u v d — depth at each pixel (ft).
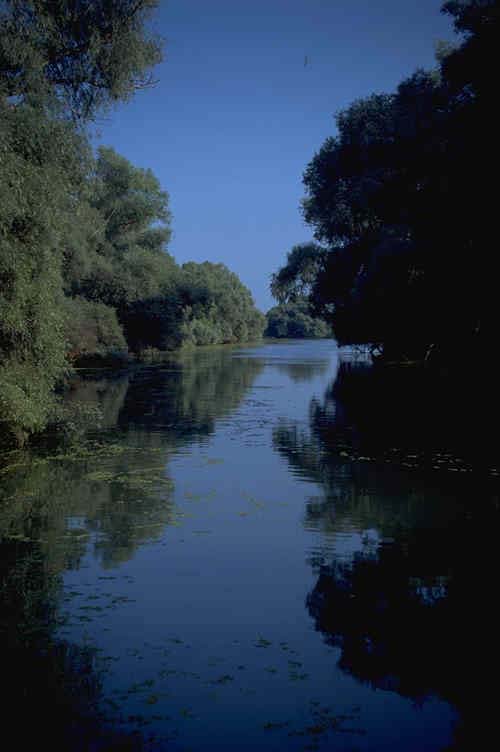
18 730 15.38
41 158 44.11
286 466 44.60
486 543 28.96
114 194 209.67
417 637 20.22
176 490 38.09
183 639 19.93
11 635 20.04
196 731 15.46
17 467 44.01
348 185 145.18
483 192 71.56
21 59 41.60
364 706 16.62
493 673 18.15
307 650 19.39
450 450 50.62
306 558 27.07
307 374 132.87
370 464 45.32
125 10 48.21
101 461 46.11
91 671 18.03
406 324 105.81
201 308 274.57
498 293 74.33
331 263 153.79
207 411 74.43
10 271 43.21
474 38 74.23
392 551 27.78
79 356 148.66
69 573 25.13
